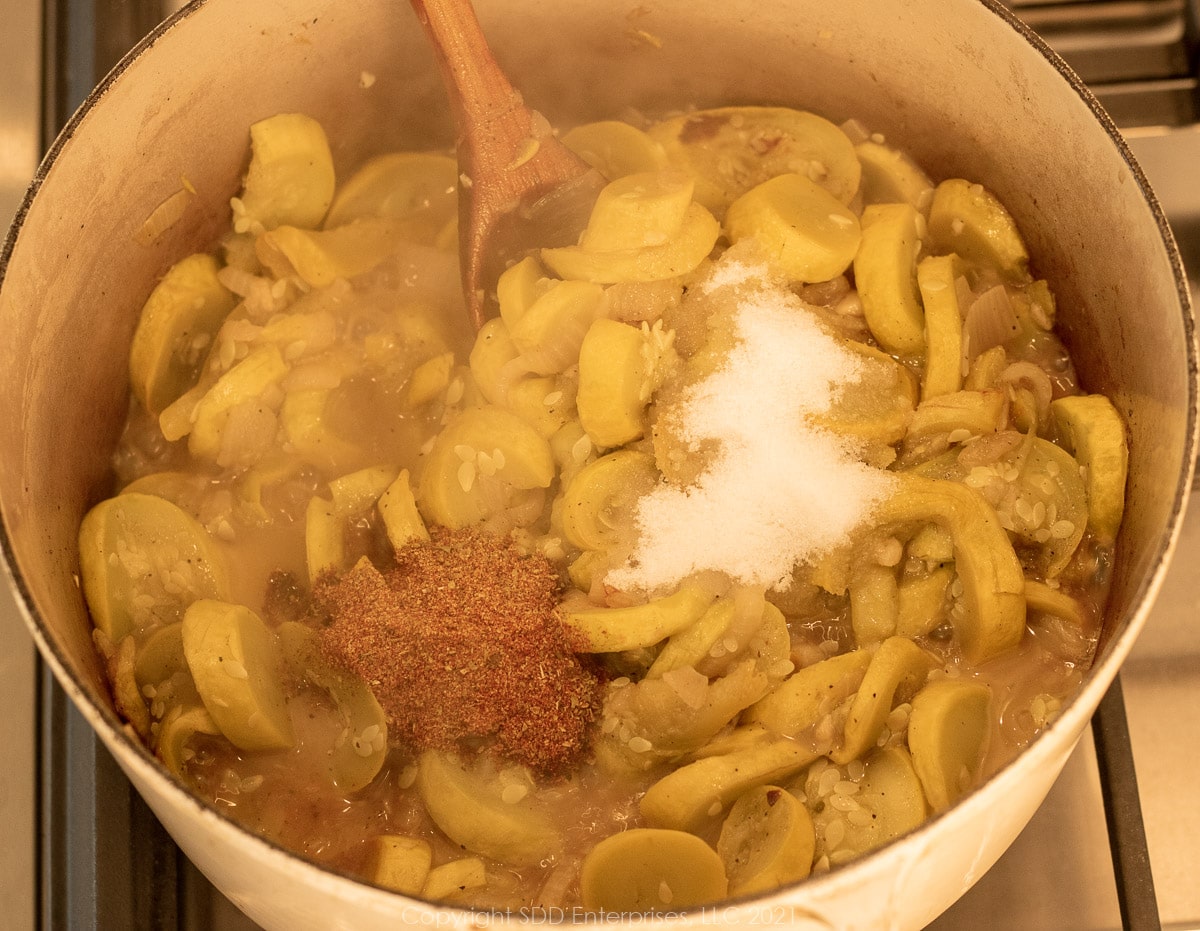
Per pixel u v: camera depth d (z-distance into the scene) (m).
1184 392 0.39
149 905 0.43
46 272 0.42
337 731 0.42
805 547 0.43
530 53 0.50
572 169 0.47
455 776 0.41
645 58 0.50
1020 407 0.45
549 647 0.42
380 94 0.50
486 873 0.40
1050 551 0.43
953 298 0.46
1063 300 0.47
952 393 0.44
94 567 0.43
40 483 0.42
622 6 0.48
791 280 0.46
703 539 0.43
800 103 0.51
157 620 0.43
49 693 0.44
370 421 0.47
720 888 0.38
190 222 0.48
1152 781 0.46
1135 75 0.53
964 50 0.45
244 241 0.49
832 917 0.34
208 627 0.41
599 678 0.42
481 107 0.47
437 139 0.52
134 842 0.43
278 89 0.48
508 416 0.45
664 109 0.52
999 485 0.43
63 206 0.42
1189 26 0.52
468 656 0.42
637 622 0.41
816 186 0.48
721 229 0.48
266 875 0.34
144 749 0.34
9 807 0.44
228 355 0.47
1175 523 0.36
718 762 0.40
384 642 0.42
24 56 0.50
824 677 0.41
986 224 0.48
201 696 0.41
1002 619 0.42
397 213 0.51
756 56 0.49
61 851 0.43
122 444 0.47
